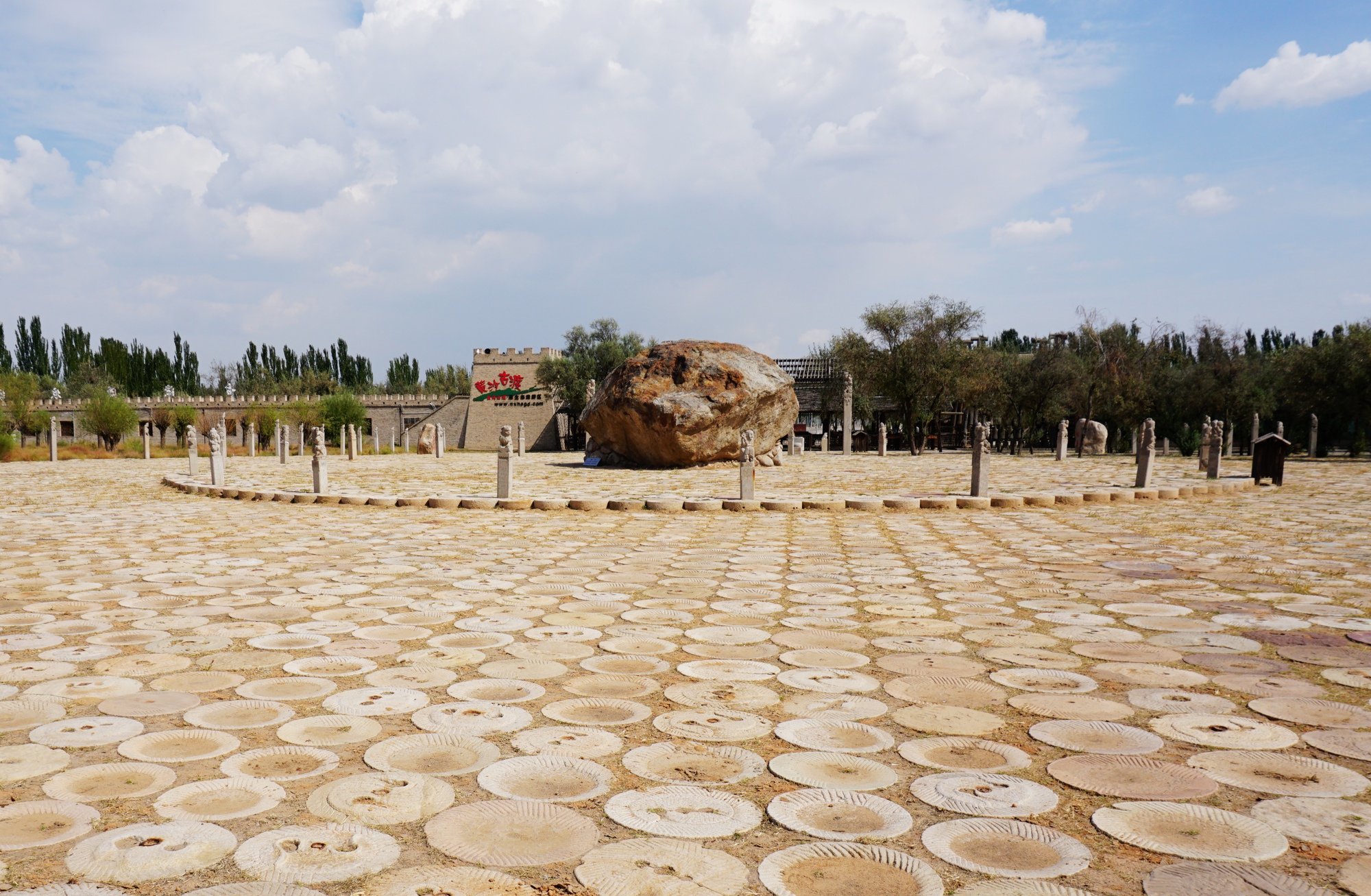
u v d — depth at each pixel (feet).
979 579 25.09
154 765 10.77
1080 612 20.30
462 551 31.07
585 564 28.04
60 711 12.88
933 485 63.10
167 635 17.78
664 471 79.30
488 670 15.28
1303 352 118.73
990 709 13.14
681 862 8.33
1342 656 16.11
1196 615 19.90
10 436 122.11
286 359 289.12
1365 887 7.77
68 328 263.70
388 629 18.47
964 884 7.91
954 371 125.49
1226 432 112.47
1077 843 8.74
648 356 83.71
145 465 104.58
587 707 13.20
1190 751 11.28
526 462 101.40
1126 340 141.69
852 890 7.79
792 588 23.58
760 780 10.41
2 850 8.48
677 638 17.79
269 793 9.94
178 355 273.13
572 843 8.75
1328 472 80.43
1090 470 82.17
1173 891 7.74
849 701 13.56
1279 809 9.50
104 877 7.94
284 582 24.39
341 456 132.36
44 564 27.73
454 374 300.61
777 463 87.10
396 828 9.07
